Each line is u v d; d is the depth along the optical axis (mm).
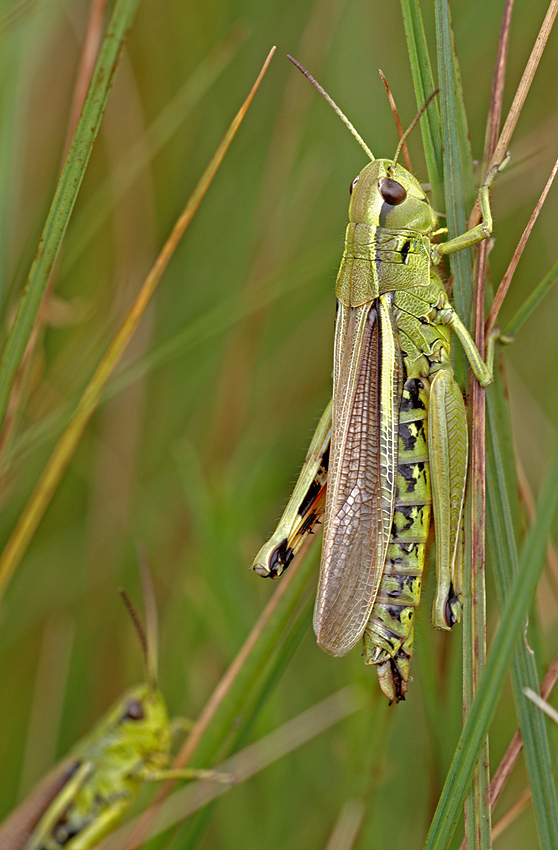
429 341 275
